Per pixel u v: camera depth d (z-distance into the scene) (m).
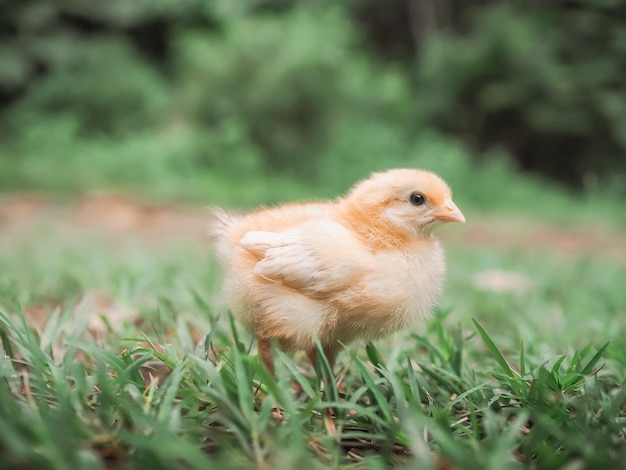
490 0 2.10
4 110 1.77
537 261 0.77
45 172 1.30
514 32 1.84
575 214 1.37
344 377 0.31
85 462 0.20
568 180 1.89
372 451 0.24
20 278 0.50
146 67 1.84
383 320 0.29
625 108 1.78
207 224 0.33
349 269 0.28
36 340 0.31
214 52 1.56
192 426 0.23
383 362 0.31
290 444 0.22
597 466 0.21
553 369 0.28
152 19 2.00
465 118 1.94
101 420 0.23
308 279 0.28
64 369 0.27
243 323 0.31
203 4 1.98
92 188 1.26
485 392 0.28
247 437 0.23
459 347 0.32
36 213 1.06
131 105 1.71
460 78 1.92
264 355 0.29
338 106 1.59
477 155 1.92
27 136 1.53
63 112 1.70
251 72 1.54
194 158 1.45
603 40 1.84
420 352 0.37
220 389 0.24
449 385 0.29
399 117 1.83
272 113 1.53
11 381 0.25
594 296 0.56
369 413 0.24
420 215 0.29
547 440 0.24
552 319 0.46
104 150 1.44
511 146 1.93
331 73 1.56
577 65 1.83
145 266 0.57
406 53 2.20
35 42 1.81
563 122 1.81
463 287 0.58
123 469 0.21
